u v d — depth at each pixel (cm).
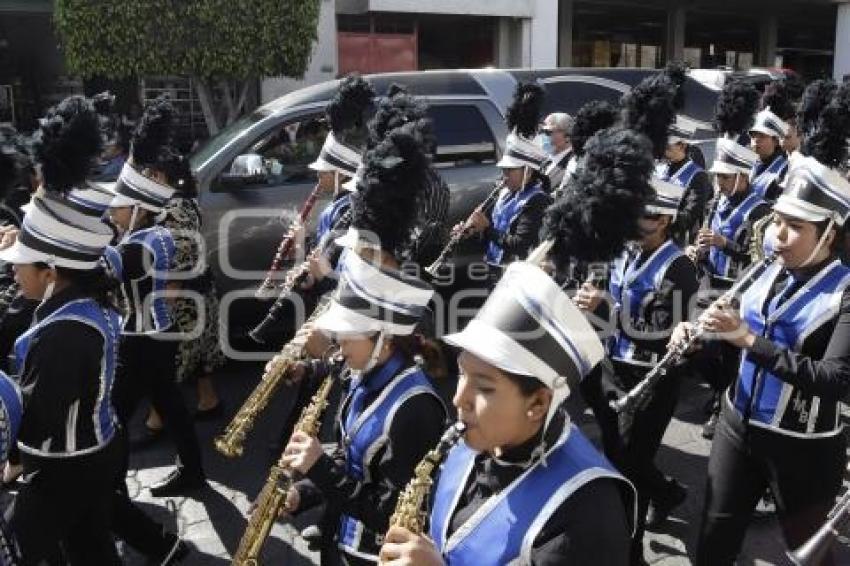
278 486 237
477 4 1241
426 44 1409
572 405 519
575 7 1631
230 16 892
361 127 462
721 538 281
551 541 152
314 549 370
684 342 283
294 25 925
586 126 434
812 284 261
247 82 977
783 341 263
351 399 232
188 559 362
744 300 280
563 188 217
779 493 271
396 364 224
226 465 447
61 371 250
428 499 182
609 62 1756
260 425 498
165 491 414
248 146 570
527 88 513
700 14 1809
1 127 353
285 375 290
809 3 1709
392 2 1186
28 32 1102
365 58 1241
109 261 334
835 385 244
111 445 273
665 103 376
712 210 554
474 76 647
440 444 176
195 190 434
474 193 609
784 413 263
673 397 339
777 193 519
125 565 357
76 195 260
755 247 445
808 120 400
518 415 158
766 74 791
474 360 159
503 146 629
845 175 289
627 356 343
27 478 263
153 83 1106
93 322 258
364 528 233
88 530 279
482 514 161
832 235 258
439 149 609
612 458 350
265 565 358
